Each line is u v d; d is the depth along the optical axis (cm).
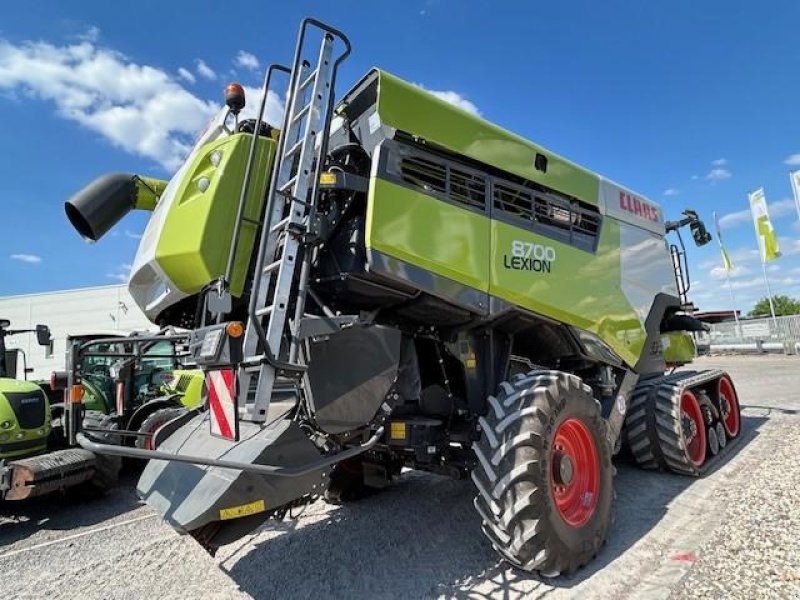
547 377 324
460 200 326
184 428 318
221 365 252
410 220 296
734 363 1925
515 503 281
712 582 267
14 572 356
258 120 294
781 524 331
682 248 631
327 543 361
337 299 323
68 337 575
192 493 248
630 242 466
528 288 351
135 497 570
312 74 287
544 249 370
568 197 409
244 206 285
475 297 319
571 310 380
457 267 312
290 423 252
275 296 251
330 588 296
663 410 504
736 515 363
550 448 299
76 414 333
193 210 302
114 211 354
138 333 398
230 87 331
